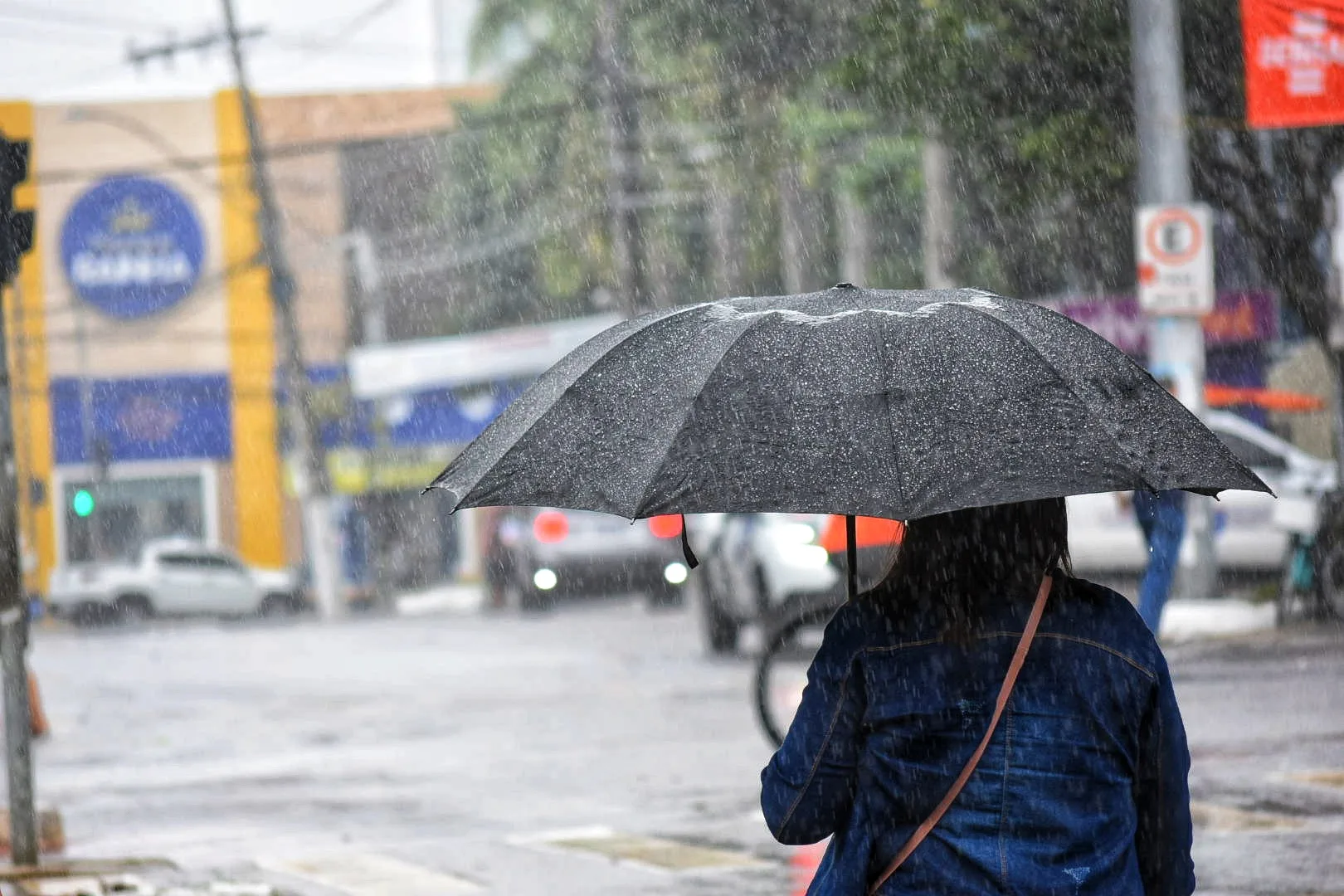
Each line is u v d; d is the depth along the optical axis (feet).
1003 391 17.94
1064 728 17.19
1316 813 45.96
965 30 111.45
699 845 46.62
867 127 135.64
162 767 68.90
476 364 282.97
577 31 225.35
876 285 185.68
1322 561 94.32
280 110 302.86
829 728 17.80
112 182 293.64
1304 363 143.64
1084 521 106.52
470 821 52.54
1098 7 110.83
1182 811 17.94
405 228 312.29
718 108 157.99
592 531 173.88
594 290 310.65
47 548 288.92
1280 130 117.29
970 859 16.93
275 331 297.53
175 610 234.38
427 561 296.10
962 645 17.40
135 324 294.25
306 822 53.52
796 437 17.72
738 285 206.18
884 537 79.71
